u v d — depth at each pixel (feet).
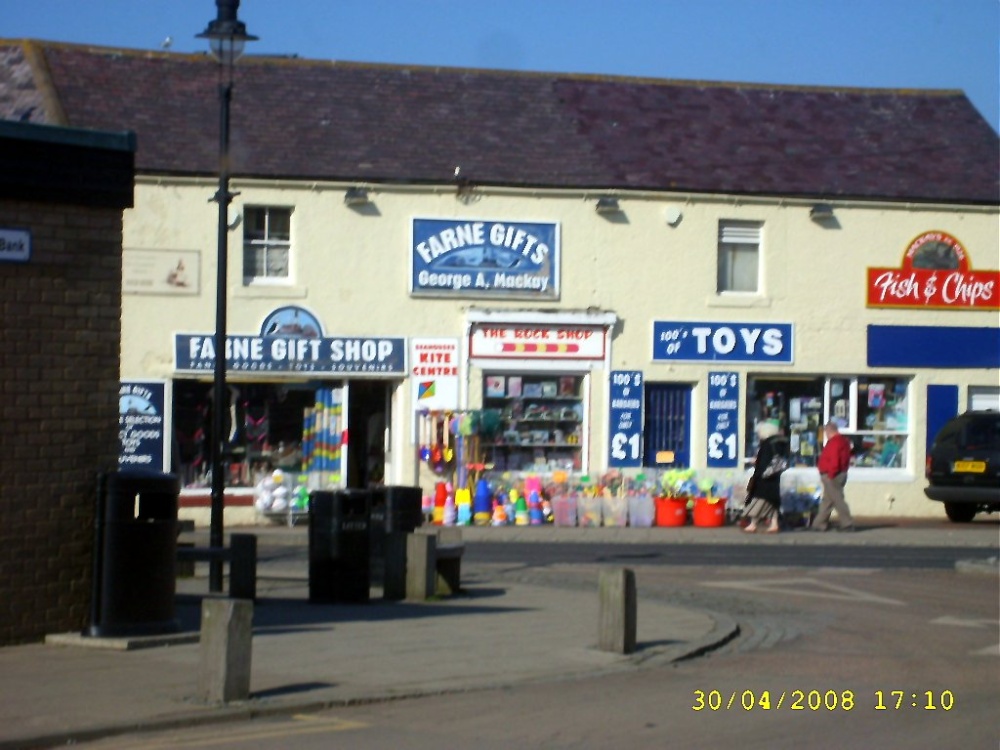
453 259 86.58
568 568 61.82
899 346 93.56
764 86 101.86
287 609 45.73
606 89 98.02
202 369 82.64
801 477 87.86
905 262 93.66
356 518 47.60
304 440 85.92
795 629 44.80
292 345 84.12
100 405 37.47
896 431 94.43
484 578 57.26
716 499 85.66
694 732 29.07
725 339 90.58
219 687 29.99
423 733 28.48
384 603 47.73
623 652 38.01
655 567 62.80
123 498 36.45
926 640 42.65
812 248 92.38
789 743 28.25
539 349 87.71
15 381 35.94
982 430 86.48
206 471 84.38
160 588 37.01
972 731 29.63
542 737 28.32
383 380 86.69
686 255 90.12
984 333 94.94
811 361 92.22
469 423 85.15
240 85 89.92
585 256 88.69
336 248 85.10
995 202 94.68
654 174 90.48
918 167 96.32
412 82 94.27
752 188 91.15
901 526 87.15
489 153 89.40
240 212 83.20
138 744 27.07
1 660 34.12
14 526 35.88
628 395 88.89
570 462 89.10
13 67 88.28
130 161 37.76
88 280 37.24
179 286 82.48
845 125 99.66
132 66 89.40
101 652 35.27
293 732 28.32
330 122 89.10
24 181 35.96
